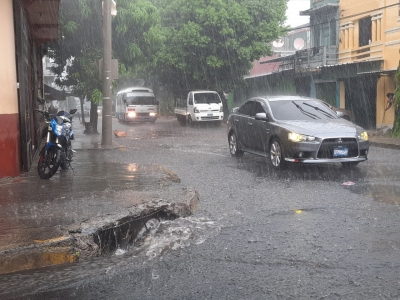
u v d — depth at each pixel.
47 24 12.82
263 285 3.73
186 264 4.27
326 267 4.12
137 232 5.41
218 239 5.02
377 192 7.43
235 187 8.06
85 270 4.17
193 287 3.72
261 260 4.32
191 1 25.61
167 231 5.40
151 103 30.56
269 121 10.33
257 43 25.98
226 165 10.87
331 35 23.73
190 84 29.84
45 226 4.88
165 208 5.94
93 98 19.92
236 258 4.39
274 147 10.03
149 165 9.77
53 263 4.34
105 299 3.52
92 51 20.06
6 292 3.68
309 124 9.72
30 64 12.51
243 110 11.93
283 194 7.39
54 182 7.63
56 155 7.96
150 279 3.91
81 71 20.31
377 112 20.30
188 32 25.48
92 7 19.22
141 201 6.02
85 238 4.65
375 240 4.91
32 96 12.89
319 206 6.53
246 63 27.27
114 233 5.04
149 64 21.89
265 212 6.22
